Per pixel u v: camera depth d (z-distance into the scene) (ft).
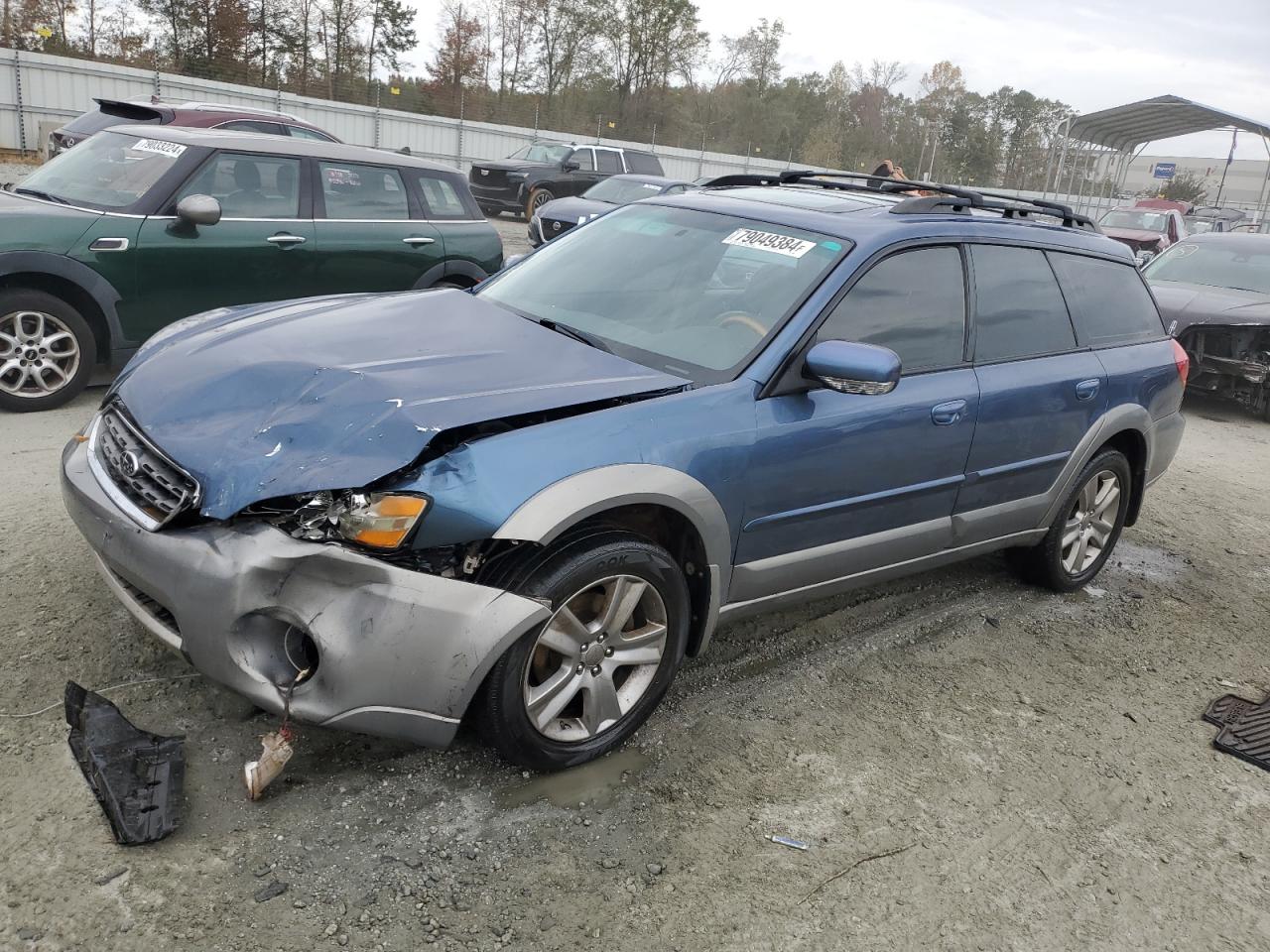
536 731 9.35
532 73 172.96
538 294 12.73
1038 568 15.76
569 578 8.98
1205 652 15.07
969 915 8.80
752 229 12.55
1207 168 247.29
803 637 13.64
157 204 20.33
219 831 8.42
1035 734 11.97
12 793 8.49
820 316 11.13
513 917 7.98
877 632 14.10
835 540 11.84
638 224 13.56
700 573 10.48
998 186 217.77
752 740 10.94
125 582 9.36
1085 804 10.69
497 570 8.86
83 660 10.50
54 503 14.64
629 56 179.73
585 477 8.99
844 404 11.28
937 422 12.23
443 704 8.55
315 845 8.43
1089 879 9.52
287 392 9.18
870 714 11.86
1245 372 31.71
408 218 24.58
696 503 9.86
